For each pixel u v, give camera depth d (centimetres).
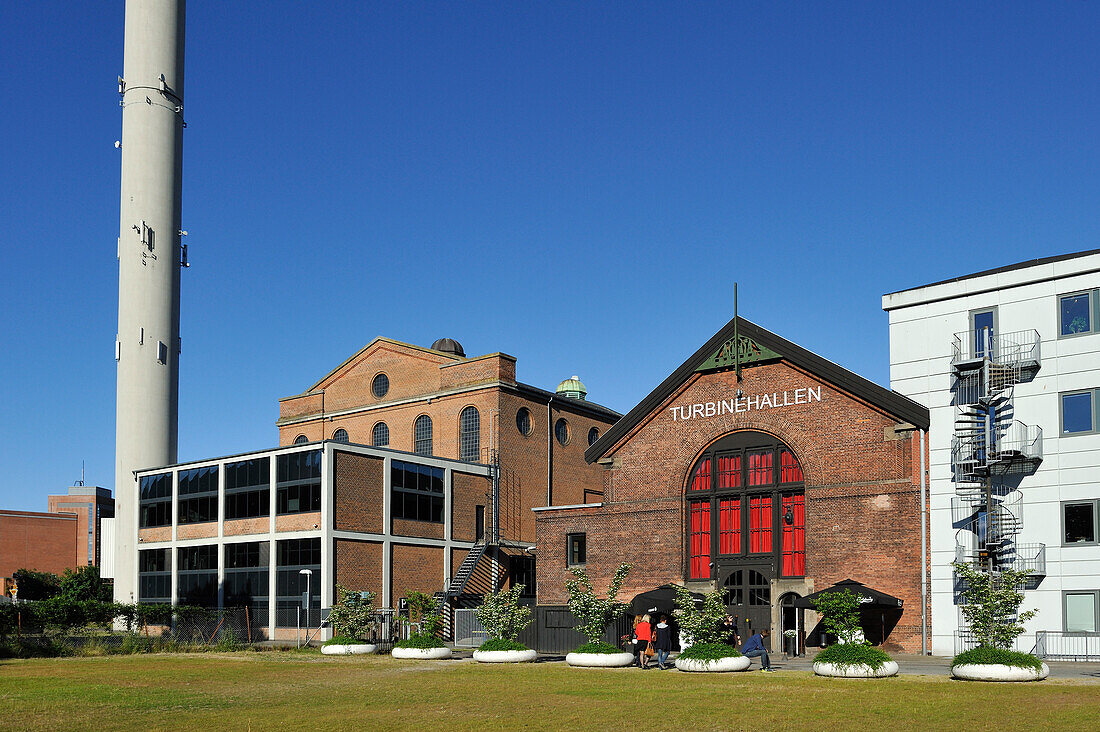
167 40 6938
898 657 3853
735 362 4594
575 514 5034
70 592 8525
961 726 1891
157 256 6762
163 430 6694
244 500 5953
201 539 6134
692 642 3400
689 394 4747
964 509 3959
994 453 3831
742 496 4519
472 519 6322
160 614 5144
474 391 6644
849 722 1977
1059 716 1998
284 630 5588
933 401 4109
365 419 7212
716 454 4641
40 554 12262
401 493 5894
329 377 7500
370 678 3100
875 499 4141
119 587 6500
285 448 5769
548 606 4238
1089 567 3688
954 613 3906
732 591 4481
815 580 4238
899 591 4028
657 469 4788
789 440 4409
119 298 6762
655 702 2366
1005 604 2984
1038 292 3934
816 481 4300
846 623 3164
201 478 6225
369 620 4600
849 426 4250
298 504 5647
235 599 5888
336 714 2198
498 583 6166
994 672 2744
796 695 2464
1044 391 3869
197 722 2073
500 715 2159
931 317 4175
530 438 6775
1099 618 3647
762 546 4447
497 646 3728
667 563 4669
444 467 6178
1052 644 3712
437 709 2273
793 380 4441
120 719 2133
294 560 5606
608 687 2738
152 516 6488
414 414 6931
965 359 4038
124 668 3562
